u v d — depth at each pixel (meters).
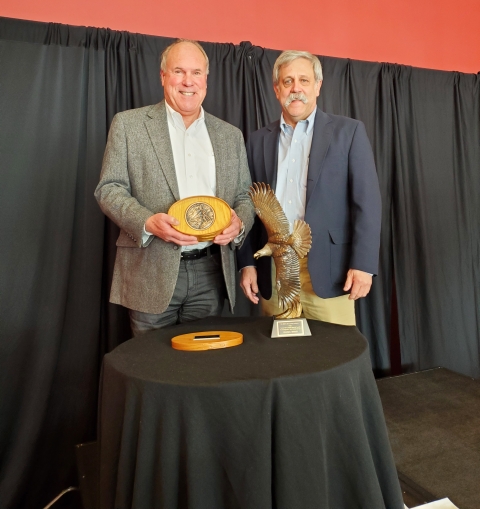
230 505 0.87
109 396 0.99
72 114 1.85
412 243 2.49
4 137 1.77
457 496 1.21
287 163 1.63
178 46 1.44
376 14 2.54
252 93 2.13
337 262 1.55
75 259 1.87
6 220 1.77
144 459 0.88
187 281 1.44
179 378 0.89
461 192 2.66
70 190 1.83
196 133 1.51
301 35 2.36
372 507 0.91
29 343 1.78
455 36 2.75
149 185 1.38
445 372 2.17
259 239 1.67
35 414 1.73
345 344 1.11
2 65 1.77
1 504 1.62
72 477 1.86
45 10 1.91
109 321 1.89
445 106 2.61
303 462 0.87
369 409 1.03
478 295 2.71
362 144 1.55
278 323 1.22
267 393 0.86
